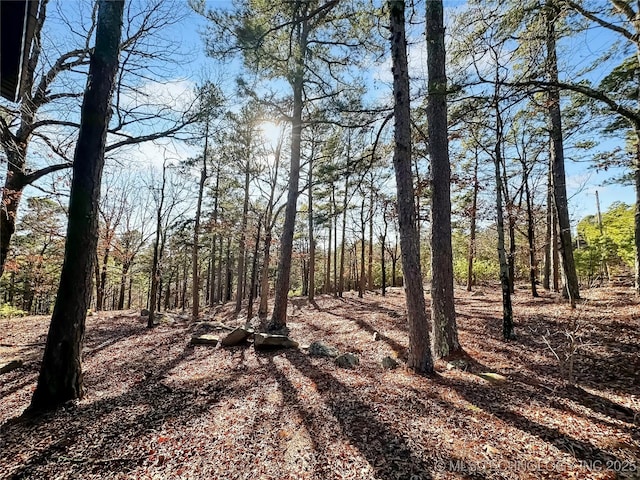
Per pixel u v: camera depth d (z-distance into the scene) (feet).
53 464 11.36
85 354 29.68
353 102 29.12
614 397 15.31
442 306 22.93
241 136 42.93
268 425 13.92
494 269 74.90
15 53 9.56
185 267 85.66
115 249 62.28
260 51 23.61
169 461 11.49
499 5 20.63
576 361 20.26
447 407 14.85
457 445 11.83
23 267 59.98
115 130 24.40
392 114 21.77
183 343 32.91
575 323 24.36
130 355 28.81
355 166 27.04
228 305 73.61
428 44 23.17
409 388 17.24
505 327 25.61
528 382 17.70
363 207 68.44
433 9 23.00
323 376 20.07
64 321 16.49
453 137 29.45
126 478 10.60
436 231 23.30
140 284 108.68
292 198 36.11
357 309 48.39
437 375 19.20
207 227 49.55
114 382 20.88
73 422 14.37
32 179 23.99
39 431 13.61
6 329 40.45
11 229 23.72
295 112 35.35
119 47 17.83
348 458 11.37
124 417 14.90
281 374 21.11
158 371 23.49
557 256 49.62
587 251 48.19
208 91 26.91
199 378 21.13
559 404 14.82
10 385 21.30
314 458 11.45
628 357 19.53
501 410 14.43
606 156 25.44
